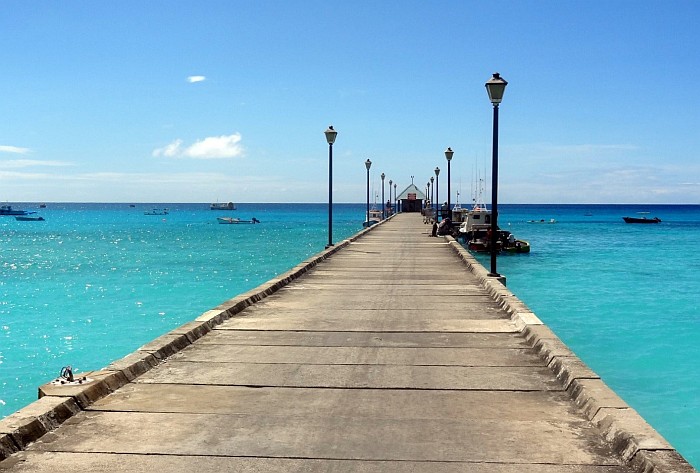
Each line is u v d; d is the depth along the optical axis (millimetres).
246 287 34844
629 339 18953
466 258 20172
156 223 149625
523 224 133000
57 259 54062
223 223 146750
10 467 4512
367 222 59500
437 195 51719
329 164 26859
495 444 4969
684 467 4141
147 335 21328
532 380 6816
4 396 14398
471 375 7031
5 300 29891
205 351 8148
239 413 5723
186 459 4676
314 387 6566
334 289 14211
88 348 19391
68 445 4934
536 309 24625
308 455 4762
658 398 13195
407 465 4578
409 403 6039
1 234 101438
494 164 15234
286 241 79125
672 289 30750
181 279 38844
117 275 41188
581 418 5574
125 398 6121
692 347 17859
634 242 72125
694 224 131250
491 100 15062
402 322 10188
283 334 9234
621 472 4434
